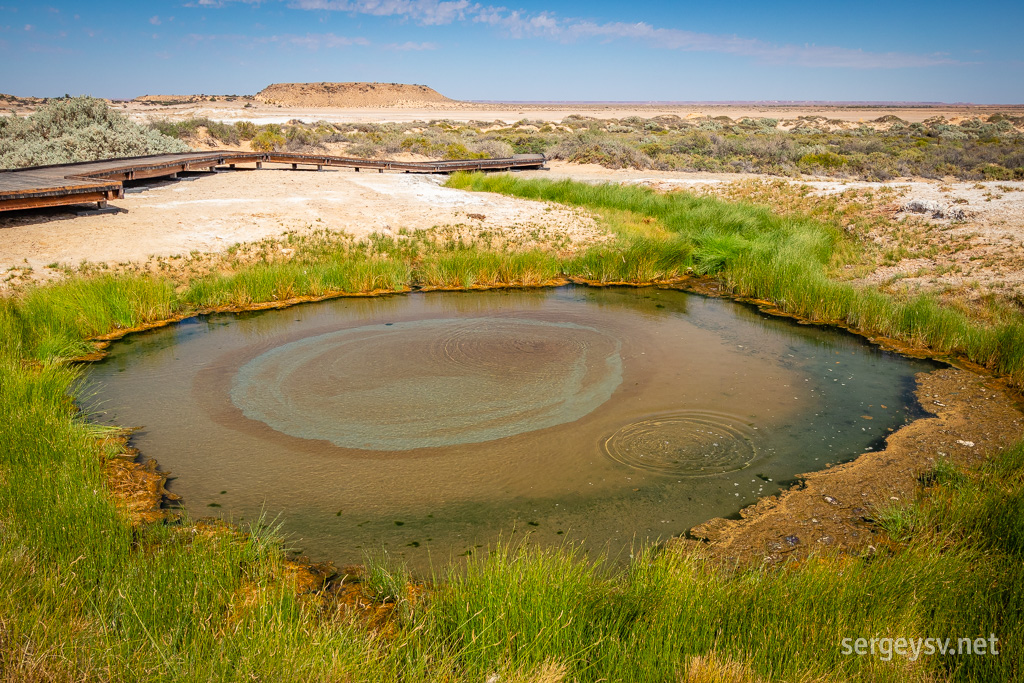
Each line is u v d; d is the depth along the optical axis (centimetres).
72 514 418
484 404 671
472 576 377
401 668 307
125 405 663
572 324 950
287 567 416
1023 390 708
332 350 827
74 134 2091
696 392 706
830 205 1636
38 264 1010
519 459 563
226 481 524
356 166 2375
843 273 1210
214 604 338
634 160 2875
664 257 1279
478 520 476
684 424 629
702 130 5356
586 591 351
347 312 1003
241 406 663
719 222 1496
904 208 1497
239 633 306
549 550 438
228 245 1195
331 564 425
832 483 521
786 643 307
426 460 561
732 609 336
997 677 287
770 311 1041
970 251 1188
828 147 3684
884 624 320
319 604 368
